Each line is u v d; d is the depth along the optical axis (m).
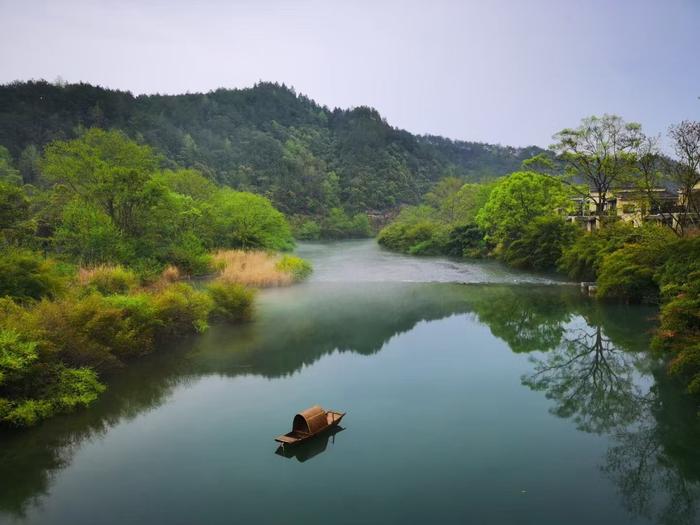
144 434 11.76
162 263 33.69
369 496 9.15
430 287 34.84
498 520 8.42
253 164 151.62
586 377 16.14
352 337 20.88
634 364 17.41
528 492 9.34
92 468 10.26
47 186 62.38
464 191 74.56
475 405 13.64
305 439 11.16
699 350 12.97
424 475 9.92
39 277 18.81
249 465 10.30
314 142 195.12
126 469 10.20
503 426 12.30
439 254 63.22
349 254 65.19
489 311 26.45
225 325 22.86
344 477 9.82
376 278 39.47
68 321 15.49
